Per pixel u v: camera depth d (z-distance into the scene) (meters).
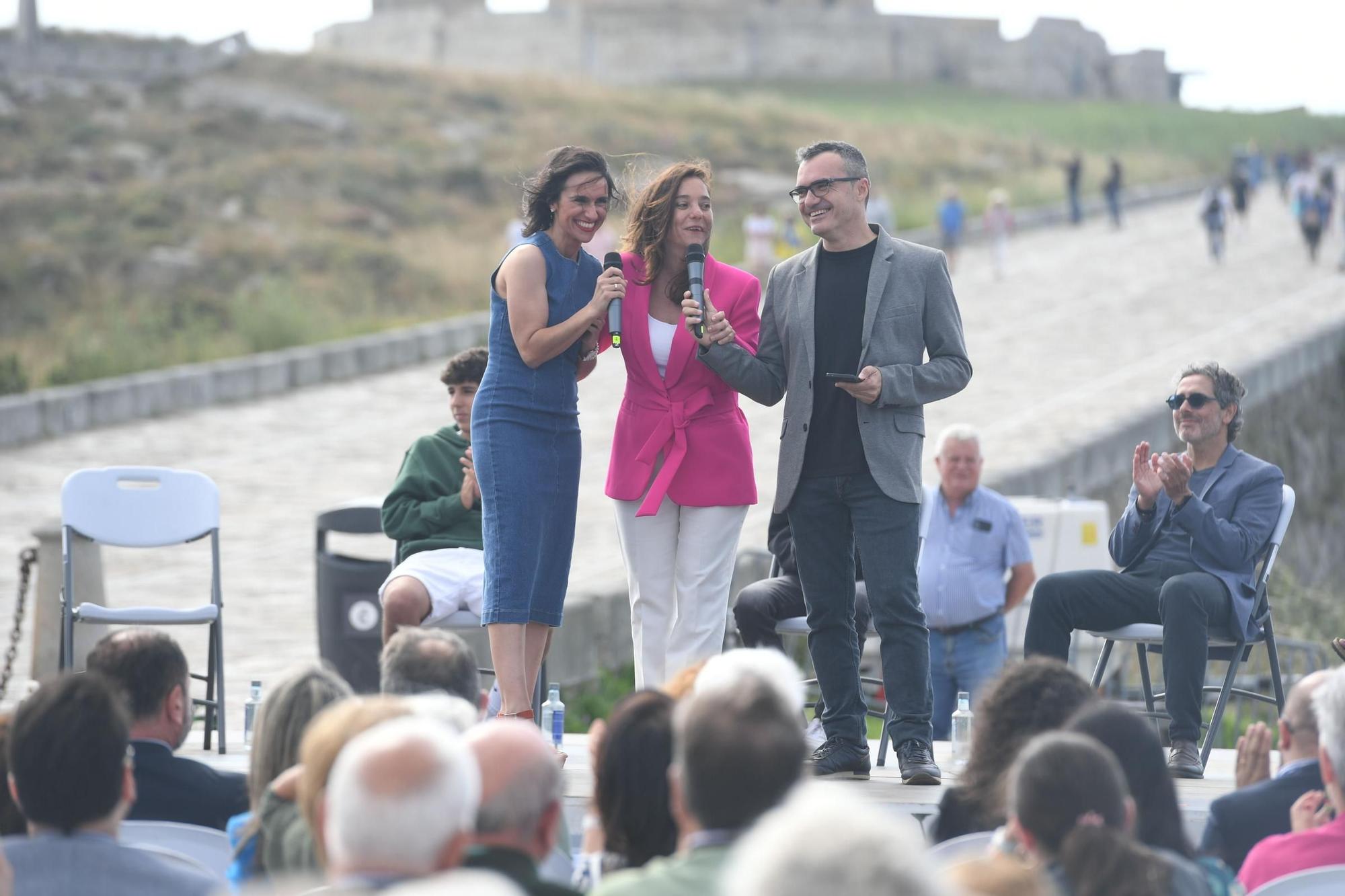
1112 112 189.12
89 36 111.31
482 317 67.19
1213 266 85.31
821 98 192.00
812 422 14.45
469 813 7.04
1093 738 9.37
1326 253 89.06
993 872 7.34
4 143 88.69
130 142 92.94
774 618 16.61
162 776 11.32
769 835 4.86
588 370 14.98
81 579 22.81
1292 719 10.94
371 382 58.12
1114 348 60.41
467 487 17.56
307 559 34.22
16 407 46.28
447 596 17.00
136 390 50.53
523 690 13.96
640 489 14.67
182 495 18.50
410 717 8.16
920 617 14.20
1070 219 109.06
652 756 8.95
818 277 14.57
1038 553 28.44
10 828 10.02
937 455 21.05
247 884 9.64
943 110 183.00
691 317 13.99
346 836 6.88
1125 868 7.93
